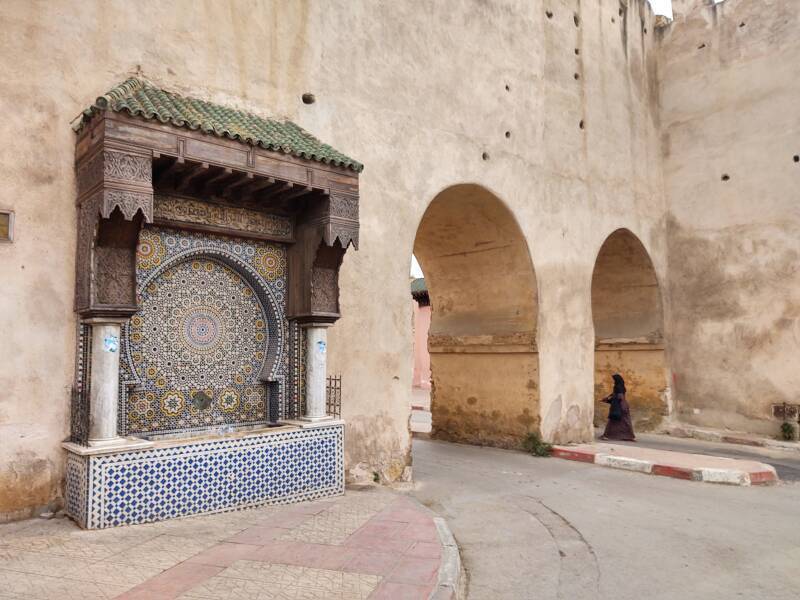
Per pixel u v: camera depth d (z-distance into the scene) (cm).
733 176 1223
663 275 1276
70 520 500
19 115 517
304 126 707
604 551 544
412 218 808
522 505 696
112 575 400
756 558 523
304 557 448
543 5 1068
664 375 1258
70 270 530
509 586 466
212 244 614
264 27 686
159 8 607
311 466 619
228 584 393
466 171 890
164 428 578
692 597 442
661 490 771
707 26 1277
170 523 512
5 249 504
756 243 1184
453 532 599
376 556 455
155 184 568
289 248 670
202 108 594
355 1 776
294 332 663
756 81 1205
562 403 1023
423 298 2653
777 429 1132
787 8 1175
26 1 529
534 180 1003
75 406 519
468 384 1091
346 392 718
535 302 991
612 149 1180
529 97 1012
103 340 506
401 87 816
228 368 627
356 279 740
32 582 385
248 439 573
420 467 891
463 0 921
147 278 568
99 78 562
